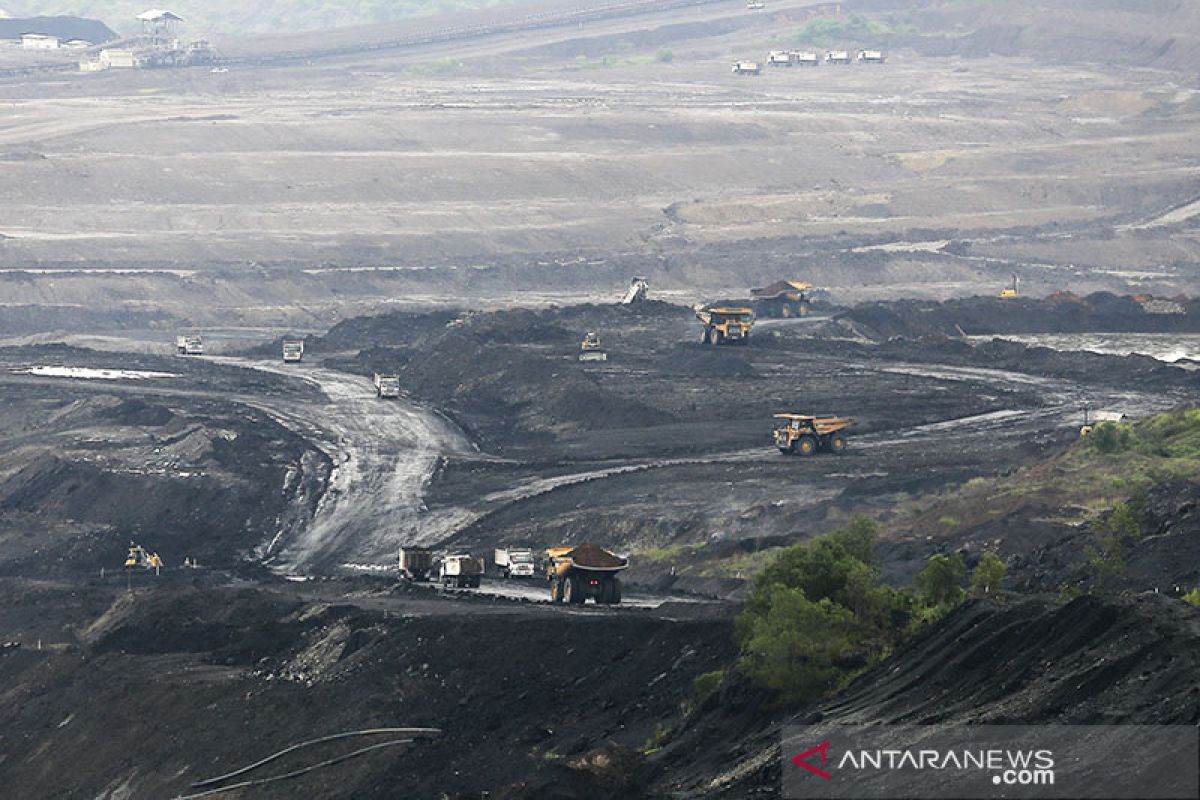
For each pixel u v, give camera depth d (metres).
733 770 179.25
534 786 192.62
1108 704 146.38
